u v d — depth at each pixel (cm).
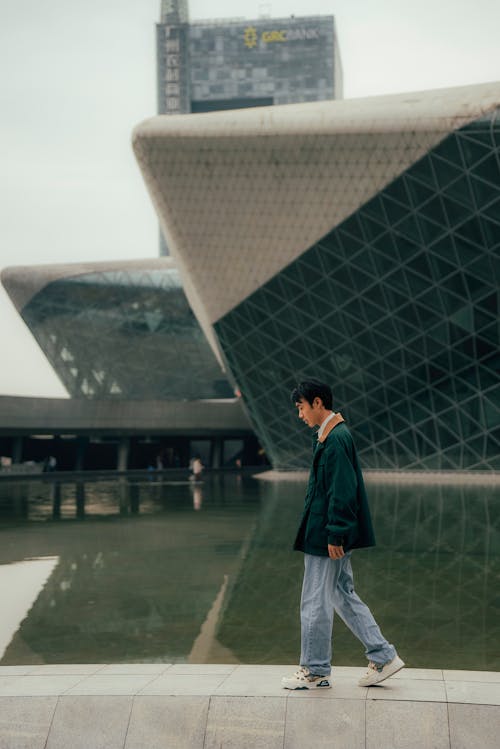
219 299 3519
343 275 3173
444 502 2075
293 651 630
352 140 2792
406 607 781
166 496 2492
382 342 3309
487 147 2617
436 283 3047
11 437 5147
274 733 383
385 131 2723
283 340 3512
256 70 17425
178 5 17700
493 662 586
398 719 377
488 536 1326
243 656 616
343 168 2886
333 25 17188
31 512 1898
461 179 2730
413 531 1408
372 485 2934
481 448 3303
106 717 393
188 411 5378
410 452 3494
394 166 2798
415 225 2922
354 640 684
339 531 405
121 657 614
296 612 775
